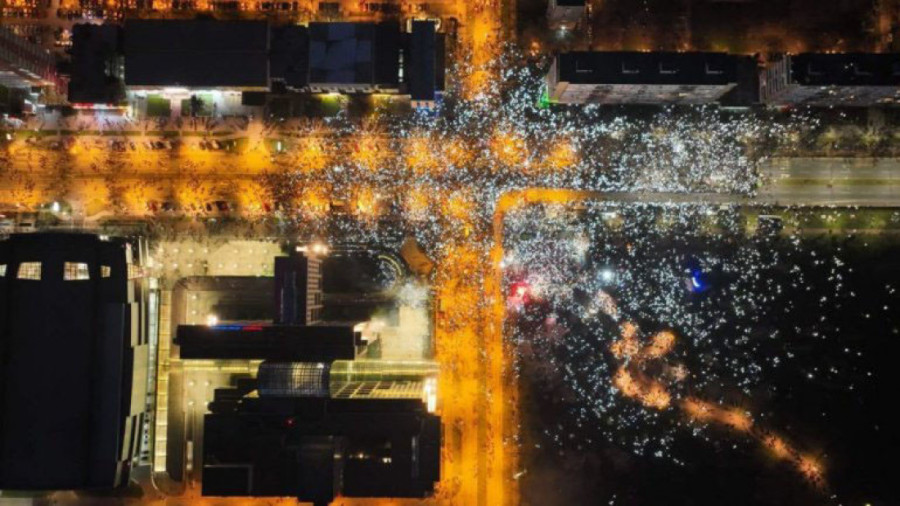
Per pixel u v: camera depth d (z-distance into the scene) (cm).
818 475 5134
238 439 4616
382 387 5016
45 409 4547
